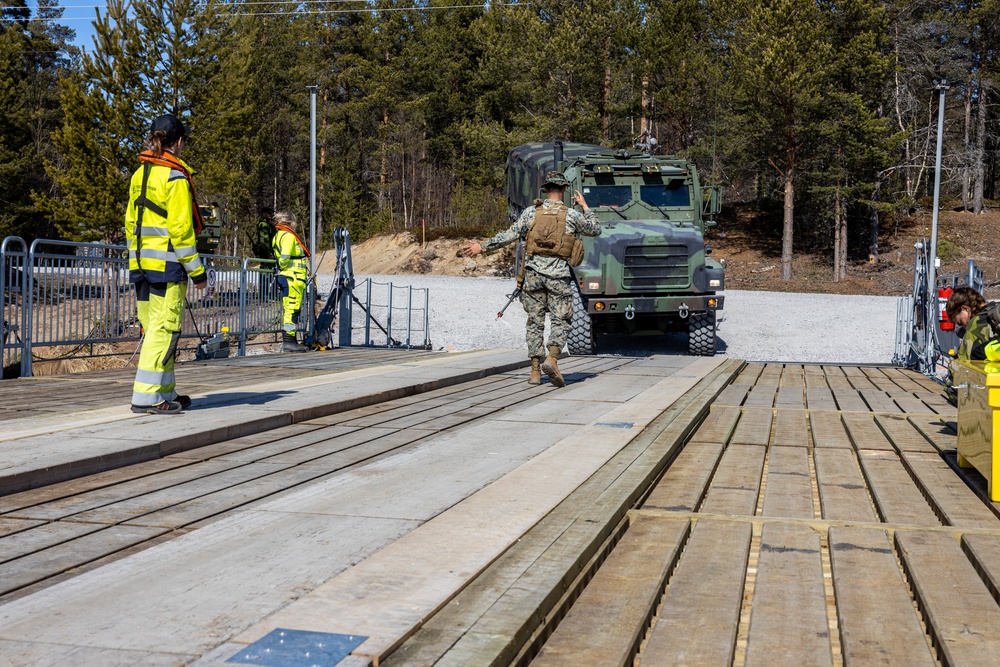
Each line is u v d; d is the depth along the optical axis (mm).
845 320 19719
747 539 3539
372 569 2725
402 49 67312
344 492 3955
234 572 2756
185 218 5641
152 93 32469
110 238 33375
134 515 3580
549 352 8391
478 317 19766
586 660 2264
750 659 2312
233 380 8391
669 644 2398
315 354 13219
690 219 15922
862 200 39469
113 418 5539
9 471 3922
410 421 6273
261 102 64375
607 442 5199
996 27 46188
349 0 65000
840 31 39906
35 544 3152
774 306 21969
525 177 20484
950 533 3617
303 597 2459
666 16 43719
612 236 14930
